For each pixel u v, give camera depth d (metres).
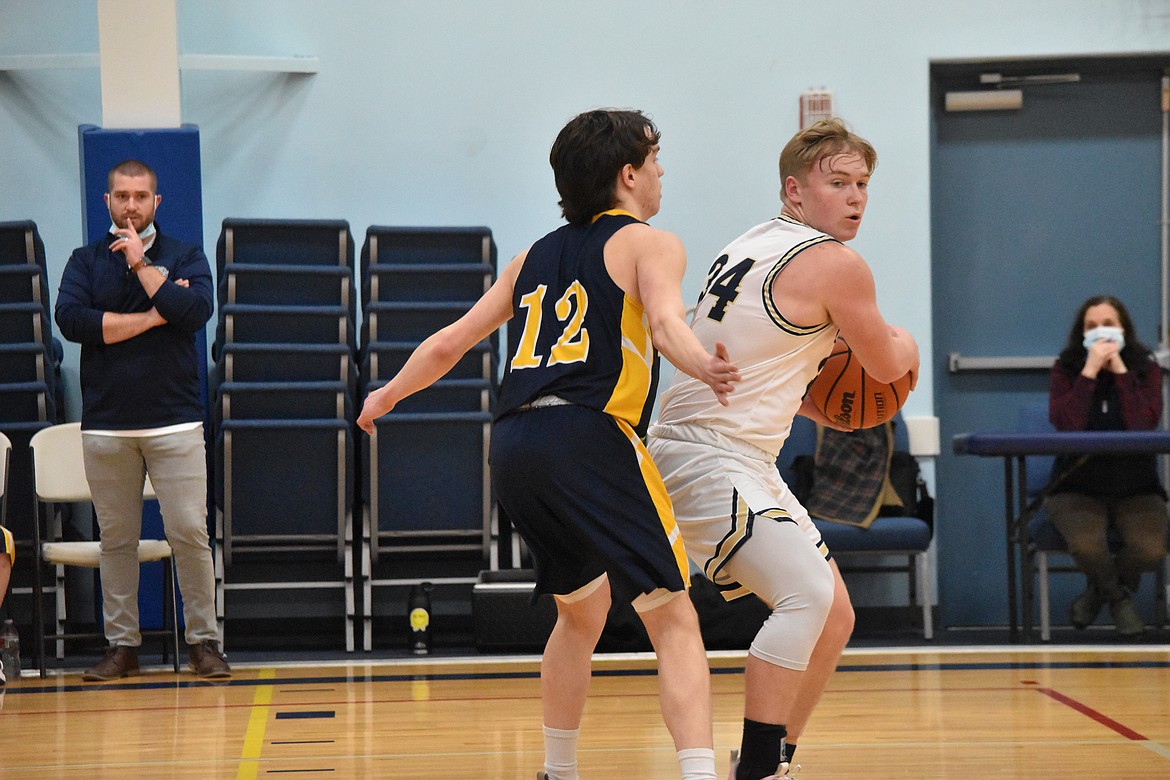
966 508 13.26
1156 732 6.67
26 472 10.91
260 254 11.27
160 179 10.67
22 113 12.48
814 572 4.37
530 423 4.33
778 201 12.95
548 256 4.59
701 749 4.14
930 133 13.10
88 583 11.83
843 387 5.08
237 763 6.08
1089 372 10.99
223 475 10.79
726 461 4.53
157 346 9.20
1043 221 13.37
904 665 9.47
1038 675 8.85
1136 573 11.03
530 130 12.89
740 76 12.95
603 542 4.21
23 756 6.35
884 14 12.97
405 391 4.81
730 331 4.65
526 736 6.76
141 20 10.85
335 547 11.16
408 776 5.73
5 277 11.11
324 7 12.75
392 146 12.79
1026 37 12.97
